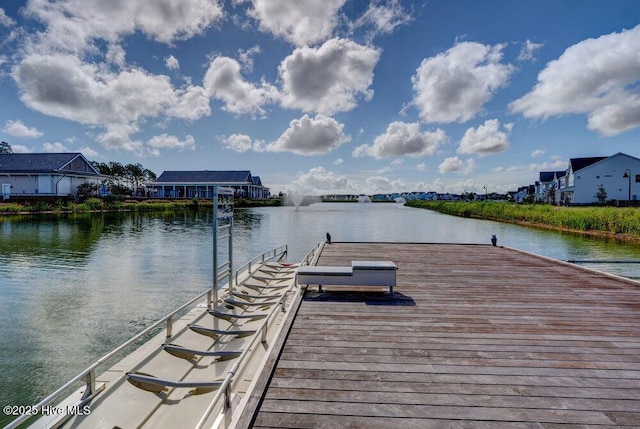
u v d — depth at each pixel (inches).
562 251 630.5
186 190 2883.9
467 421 102.2
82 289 393.7
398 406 109.1
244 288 324.8
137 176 3154.5
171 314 194.2
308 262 355.3
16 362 229.8
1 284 415.8
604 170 1726.1
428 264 343.9
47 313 318.7
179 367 177.5
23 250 648.4
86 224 1101.1
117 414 138.9
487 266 333.4
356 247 465.1
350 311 200.1
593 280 275.7
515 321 183.5
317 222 1403.8
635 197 1701.5
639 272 459.2
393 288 251.6
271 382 122.4
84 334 274.1
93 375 142.3
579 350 148.1
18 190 1600.6
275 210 2454.5
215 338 215.6
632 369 132.0
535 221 1219.9
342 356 142.5
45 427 125.3
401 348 150.2
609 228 877.8
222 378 165.6
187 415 144.2
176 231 973.8
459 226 1225.4
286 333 164.2
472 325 177.8
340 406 109.0
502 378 125.3
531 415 104.9
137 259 573.3
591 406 109.3
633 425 100.7
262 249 687.7
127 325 292.0
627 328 173.2
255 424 100.8
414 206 3646.7
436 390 117.8
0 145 2620.6
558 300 221.5
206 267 511.8
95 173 1923.0
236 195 2888.8
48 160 1697.8
